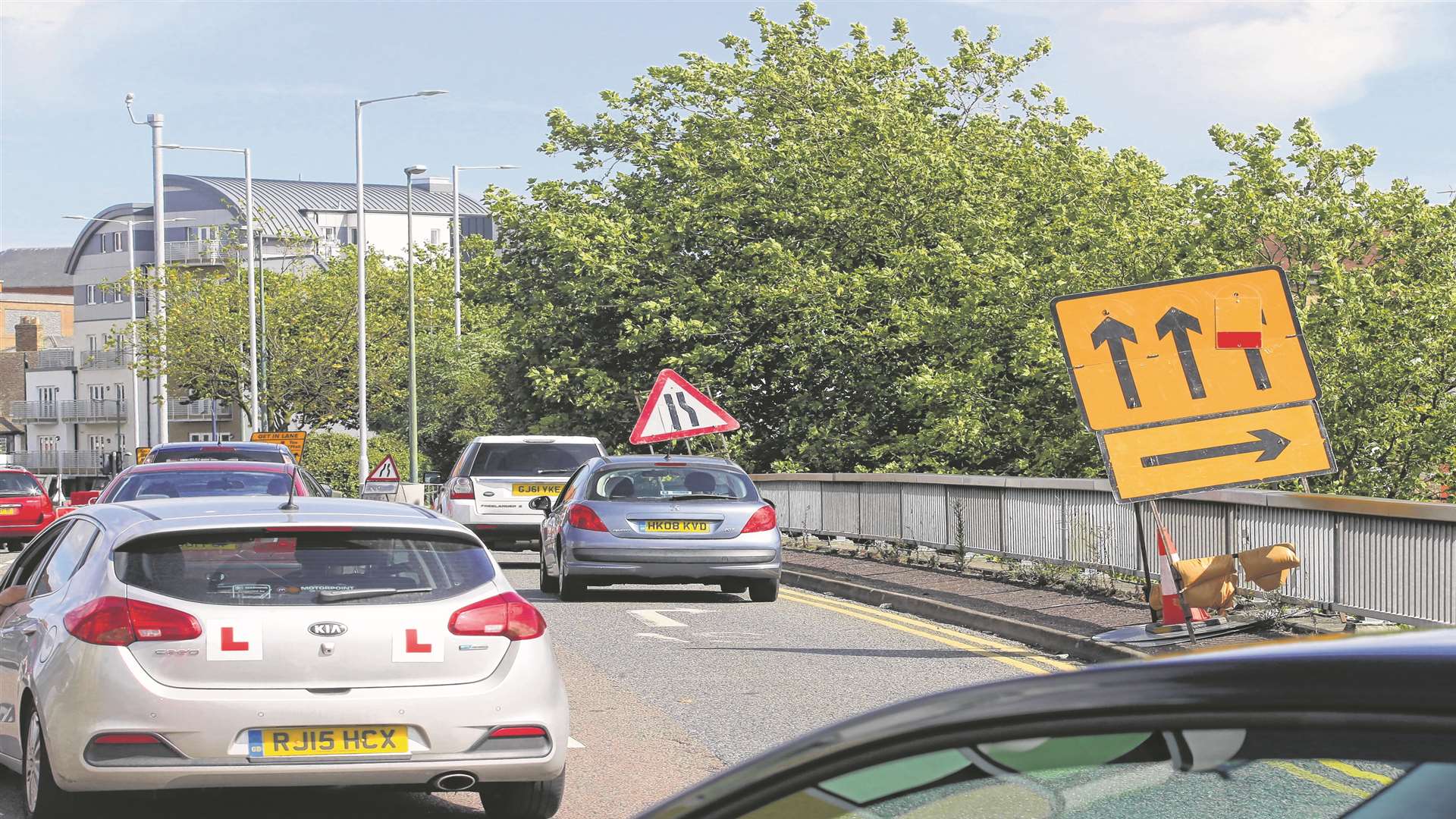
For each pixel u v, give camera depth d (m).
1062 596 25.33
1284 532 20.88
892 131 59.53
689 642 21.84
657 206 62.53
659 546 26.77
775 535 27.38
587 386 61.22
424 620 10.66
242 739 10.19
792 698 16.89
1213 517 22.58
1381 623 18.86
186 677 10.22
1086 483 26.14
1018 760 2.97
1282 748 2.70
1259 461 18.84
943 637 22.45
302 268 126.12
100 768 10.05
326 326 117.50
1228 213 48.12
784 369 59.28
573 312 62.22
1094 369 18.94
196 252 186.50
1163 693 2.82
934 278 56.50
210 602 10.38
